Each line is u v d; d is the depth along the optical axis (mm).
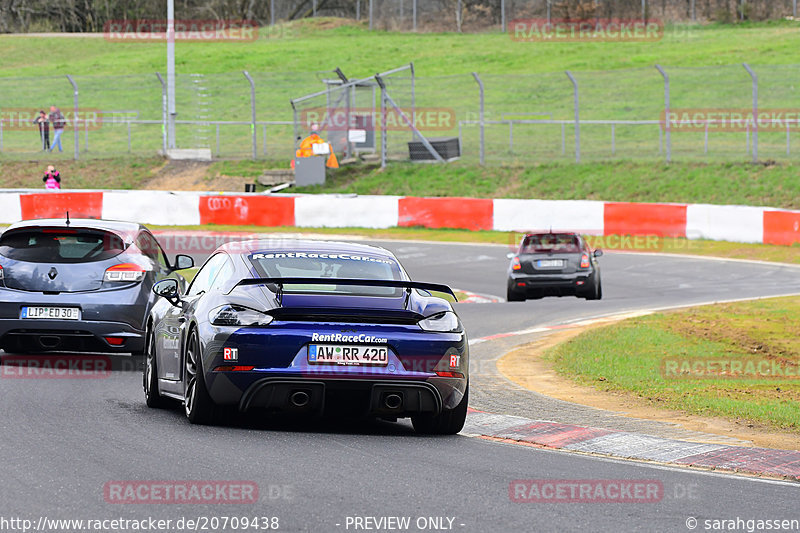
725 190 129500
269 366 28781
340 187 145875
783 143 156500
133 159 158750
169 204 128125
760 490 24391
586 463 27203
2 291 42906
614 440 30656
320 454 26609
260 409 32562
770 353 51031
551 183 140500
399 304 30031
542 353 52750
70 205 127062
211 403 30047
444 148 153875
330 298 29641
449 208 124562
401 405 29609
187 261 47844
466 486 23531
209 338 29250
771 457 28438
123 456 25531
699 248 108812
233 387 28922
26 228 44094
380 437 30141
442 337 29828
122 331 43594
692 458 28344
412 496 22312
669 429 33375
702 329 58594
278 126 194125
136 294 44000
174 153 159750
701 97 191750
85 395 36469
